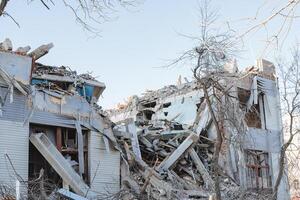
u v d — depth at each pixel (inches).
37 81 845.2
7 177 714.8
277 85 1250.0
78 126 817.5
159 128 1140.5
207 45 591.8
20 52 762.8
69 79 876.6
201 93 1212.5
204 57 609.0
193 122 1171.9
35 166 781.9
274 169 1194.6
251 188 1112.8
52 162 751.7
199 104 1216.2
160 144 1056.8
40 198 634.8
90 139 834.2
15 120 744.3
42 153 752.3
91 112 847.7
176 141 1073.5
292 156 1168.2
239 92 1163.9
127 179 846.5
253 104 1186.0
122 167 870.4
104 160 843.4
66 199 698.8
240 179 1090.1
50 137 799.1
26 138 750.5
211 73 639.8
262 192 1078.4
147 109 1363.2
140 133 1036.5
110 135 863.1
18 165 731.4
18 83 750.5
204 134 1130.0
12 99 738.8
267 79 1237.7
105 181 833.5
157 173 893.2
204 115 1119.6
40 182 658.2
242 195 929.5
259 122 1217.4
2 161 718.5
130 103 1411.2
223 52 600.1
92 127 840.9
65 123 807.1
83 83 900.6
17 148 737.6
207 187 967.0
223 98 902.4
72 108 822.5
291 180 1227.9
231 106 916.6
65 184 748.6
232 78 779.4
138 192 813.2
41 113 781.3
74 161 807.1
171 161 981.2
